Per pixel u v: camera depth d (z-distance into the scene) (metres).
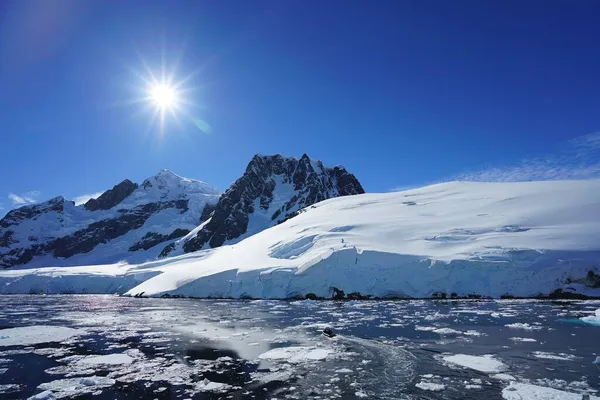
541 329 21.58
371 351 17.83
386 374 14.34
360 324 25.14
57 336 22.67
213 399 12.11
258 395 12.41
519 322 24.03
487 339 19.50
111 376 14.70
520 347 17.64
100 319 30.38
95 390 13.13
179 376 14.60
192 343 20.45
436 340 19.72
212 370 15.32
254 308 36.38
